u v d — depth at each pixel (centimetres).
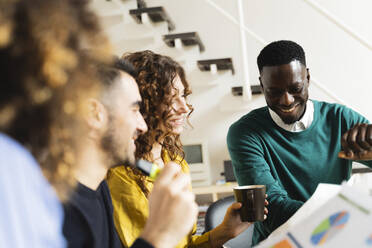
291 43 126
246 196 85
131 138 71
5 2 34
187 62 337
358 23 352
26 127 37
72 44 39
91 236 69
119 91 68
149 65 115
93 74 43
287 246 54
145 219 97
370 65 352
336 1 354
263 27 367
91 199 71
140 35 333
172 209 52
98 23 42
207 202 393
